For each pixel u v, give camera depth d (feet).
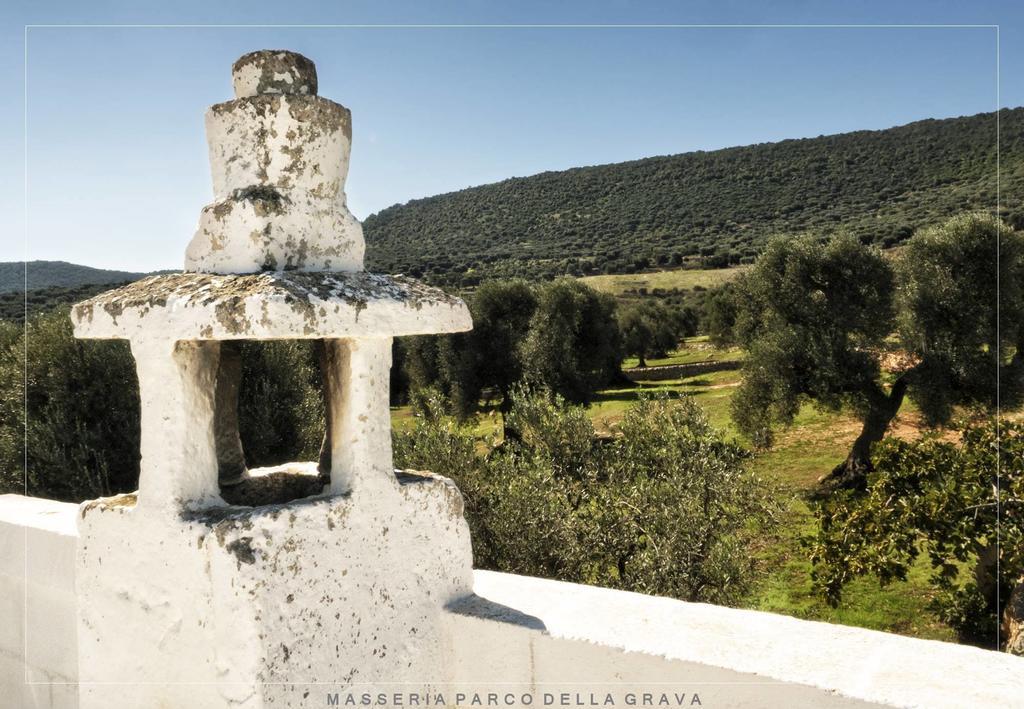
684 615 6.23
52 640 8.89
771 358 60.08
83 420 26.43
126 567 6.22
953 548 25.61
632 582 25.08
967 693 4.76
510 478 26.18
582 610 6.43
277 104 6.19
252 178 6.25
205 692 5.71
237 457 7.57
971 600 29.94
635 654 5.60
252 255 6.07
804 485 58.08
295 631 5.63
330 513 5.88
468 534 7.07
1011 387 55.11
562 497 26.81
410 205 344.28
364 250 6.90
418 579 6.53
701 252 260.83
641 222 307.37
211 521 5.67
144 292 6.05
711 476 28.32
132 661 6.25
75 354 26.50
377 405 6.27
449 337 77.82
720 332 87.45
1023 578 25.85
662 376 119.85
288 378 28.25
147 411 6.00
